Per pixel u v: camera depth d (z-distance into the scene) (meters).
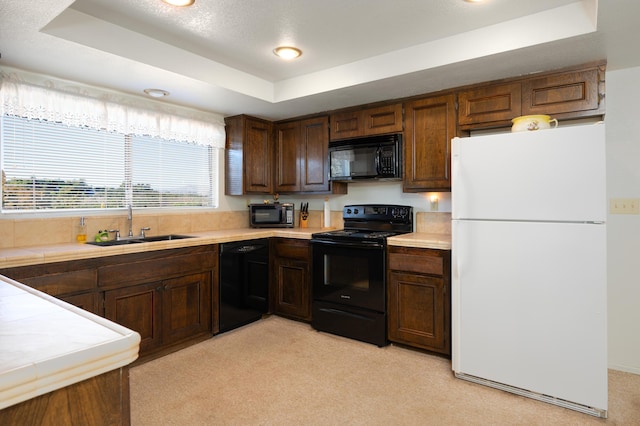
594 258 2.01
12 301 1.08
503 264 2.25
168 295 2.79
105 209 2.98
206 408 2.09
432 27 2.31
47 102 2.54
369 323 3.02
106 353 0.74
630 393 2.26
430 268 2.75
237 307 3.33
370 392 2.27
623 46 2.17
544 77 2.57
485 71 2.57
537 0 2.01
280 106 3.45
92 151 2.91
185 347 2.94
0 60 2.32
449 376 2.48
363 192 3.80
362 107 3.41
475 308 2.35
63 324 0.87
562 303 2.09
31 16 1.77
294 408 2.10
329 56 2.76
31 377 0.63
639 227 2.50
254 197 4.20
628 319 2.55
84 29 2.11
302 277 3.47
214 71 2.83
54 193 2.70
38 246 2.48
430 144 3.05
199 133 3.53
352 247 3.08
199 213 3.63
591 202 2.01
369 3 2.02
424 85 2.87
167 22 2.22
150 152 3.29
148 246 2.63
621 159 2.55
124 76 2.62
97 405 0.74
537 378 2.17
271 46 2.57
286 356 2.79
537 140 2.14
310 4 2.03
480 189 2.31
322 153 3.68
